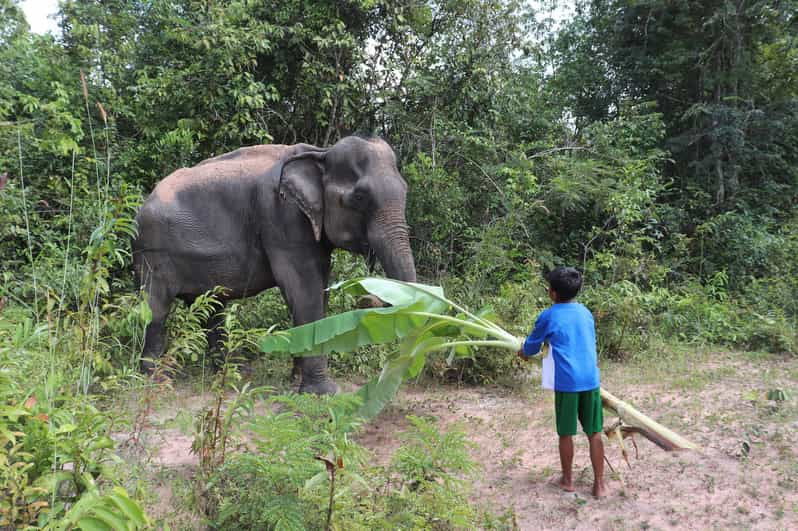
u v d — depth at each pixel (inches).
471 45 381.1
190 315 147.9
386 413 195.5
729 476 148.0
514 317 245.1
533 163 406.3
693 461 157.3
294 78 376.2
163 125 347.9
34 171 299.7
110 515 78.2
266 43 335.6
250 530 103.1
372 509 108.6
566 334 138.3
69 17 366.9
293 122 382.9
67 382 106.4
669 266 408.2
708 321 328.2
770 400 203.3
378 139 207.5
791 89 534.0
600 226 422.6
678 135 534.6
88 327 110.0
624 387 230.4
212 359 232.8
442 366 228.7
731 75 493.4
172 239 213.3
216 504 110.9
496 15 392.2
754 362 276.8
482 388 228.1
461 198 359.9
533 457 162.2
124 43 369.4
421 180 355.3
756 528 123.6
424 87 371.6
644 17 525.7
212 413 119.7
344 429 113.9
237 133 336.8
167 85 335.6
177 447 156.3
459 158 401.4
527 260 364.2
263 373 228.8
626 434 144.1
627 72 535.5
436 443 123.0
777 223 483.5
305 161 206.4
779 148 513.0
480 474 149.7
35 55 350.3
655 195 422.9
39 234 275.1
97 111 342.0
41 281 199.6
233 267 216.2
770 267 415.5
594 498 137.3
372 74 380.2
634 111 458.6
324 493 103.7
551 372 139.2
